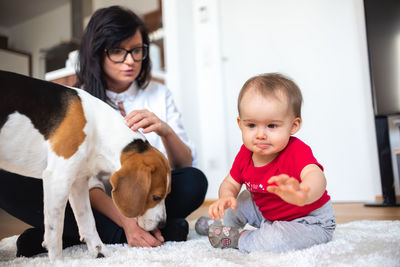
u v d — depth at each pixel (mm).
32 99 896
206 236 1307
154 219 1017
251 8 3014
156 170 978
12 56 5297
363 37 2600
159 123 1227
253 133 960
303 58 2801
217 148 3105
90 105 986
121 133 1002
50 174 879
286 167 980
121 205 889
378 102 2344
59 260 856
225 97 3131
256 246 963
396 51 2312
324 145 2697
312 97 2746
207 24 3158
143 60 1504
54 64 4887
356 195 2588
